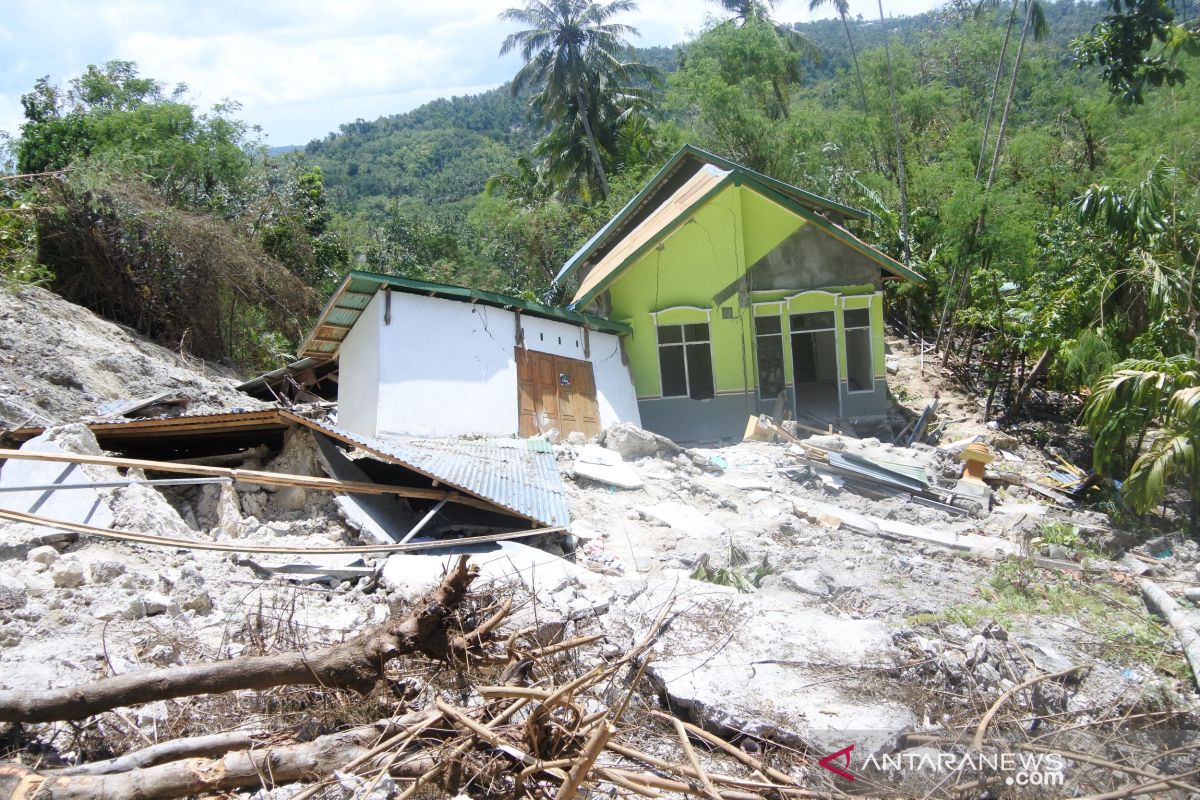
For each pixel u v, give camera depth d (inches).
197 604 295.1
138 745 214.5
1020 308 861.8
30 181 877.8
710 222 842.8
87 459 328.5
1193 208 753.6
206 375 837.8
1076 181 1115.3
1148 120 846.5
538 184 1830.7
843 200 1269.7
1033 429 864.9
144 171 1005.8
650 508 499.5
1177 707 273.6
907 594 387.5
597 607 309.3
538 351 711.7
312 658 223.8
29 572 292.0
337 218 1630.2
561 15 1679.4
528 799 192.9
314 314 1085.1
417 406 604.1
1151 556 510.6
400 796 184.4
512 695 199.9
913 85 1430.9
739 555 428.8
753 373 857.5
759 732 238.8
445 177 3998.5
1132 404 608.7
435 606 228.2
